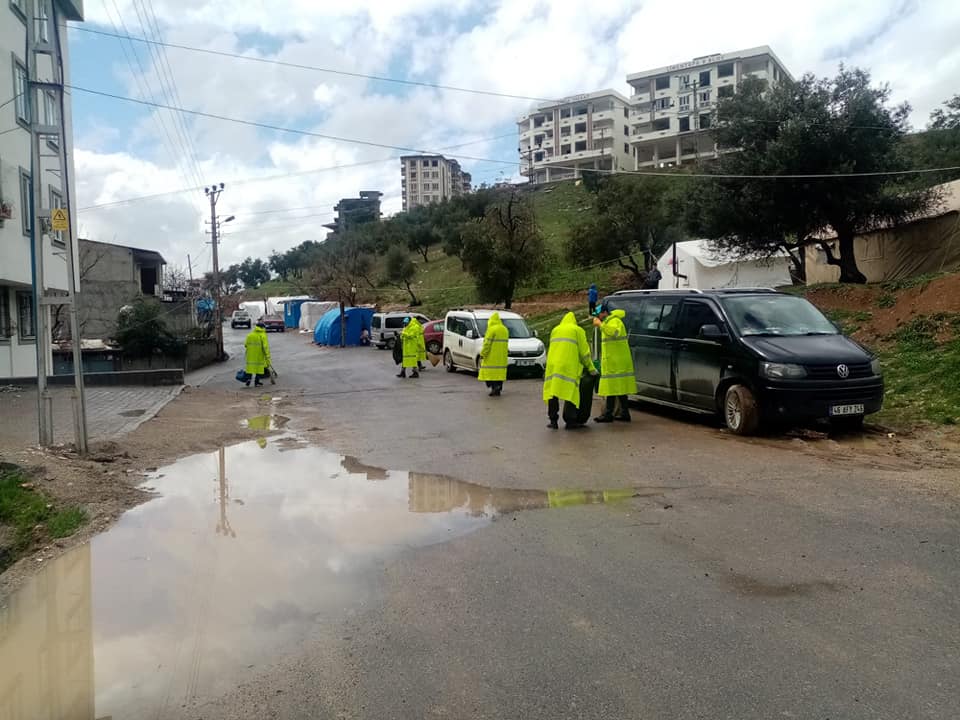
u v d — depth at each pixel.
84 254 44.31
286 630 4.14
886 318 15.54
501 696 3.35
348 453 9.59
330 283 65.00
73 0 21.58
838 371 9.49
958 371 11.63
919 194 21.16
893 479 7.30
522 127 105.38
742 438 9.83
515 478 7.77
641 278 37.44
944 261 21.45
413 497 7.12
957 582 4.59
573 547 5.45
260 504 7.01
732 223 22.88
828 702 3.24
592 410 12.98
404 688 3.46
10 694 3.55
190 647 3.97
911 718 3.10
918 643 3.79
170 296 53.22
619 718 3.15
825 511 6.21
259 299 102.69
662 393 11.78
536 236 37.91
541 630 4.04
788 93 21.78
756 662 3.61
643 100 90.00
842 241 22.17
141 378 20.05
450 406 14.28
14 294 20.12
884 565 4.91
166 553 5.60
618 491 7.10
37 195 9.12
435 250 78.50
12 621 4.42
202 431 11.73
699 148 86.25
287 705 3.35
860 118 20.56
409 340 21.19
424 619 4.23
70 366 30.78
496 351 15.89
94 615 4.45
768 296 11.26
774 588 4.56
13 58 18.30
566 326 10.80
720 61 83.06
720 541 5.50
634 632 3.98
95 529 6.29
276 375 23.12
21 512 6.42
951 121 35.12
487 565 5.11
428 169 138.88
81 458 8.82
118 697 3.48
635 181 39.00
